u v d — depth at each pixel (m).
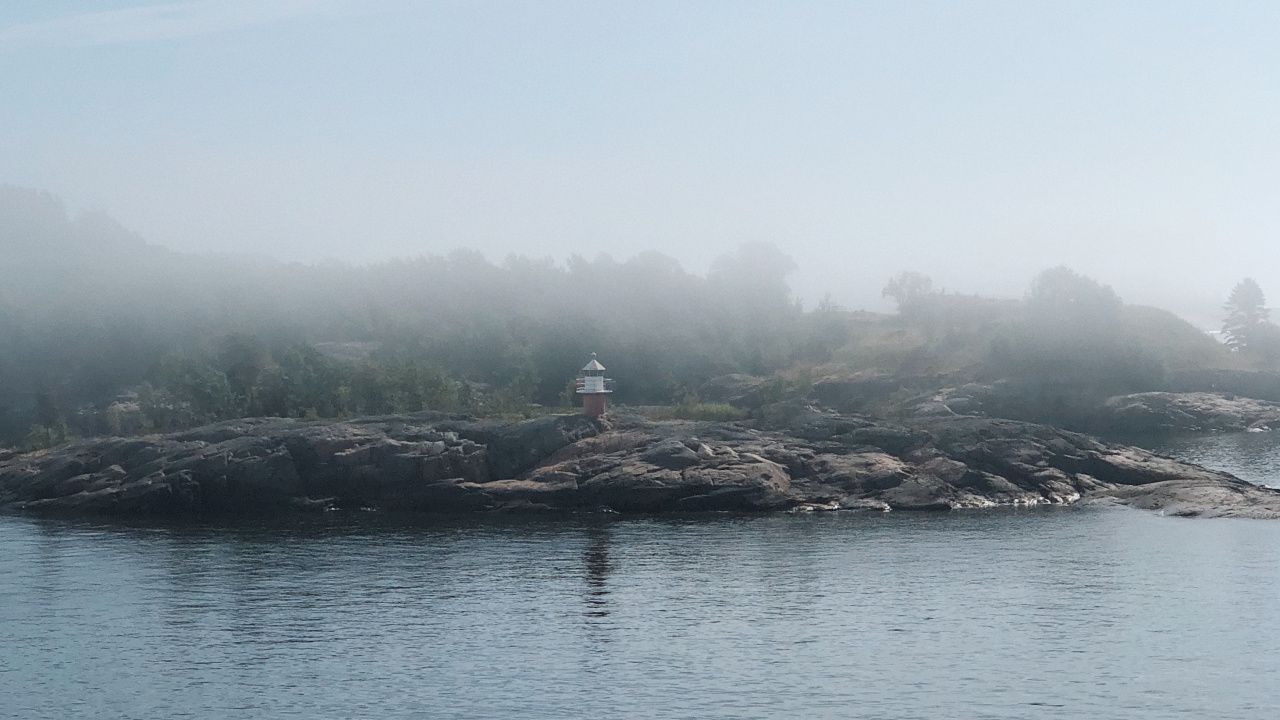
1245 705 42.09
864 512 89.06
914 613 56.19
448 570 69.44
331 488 98.88
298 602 61.56
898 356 189.88
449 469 98.56
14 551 79.31
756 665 48.31
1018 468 94.44
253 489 97.88
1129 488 93.88
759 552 72.81
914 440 98.56
